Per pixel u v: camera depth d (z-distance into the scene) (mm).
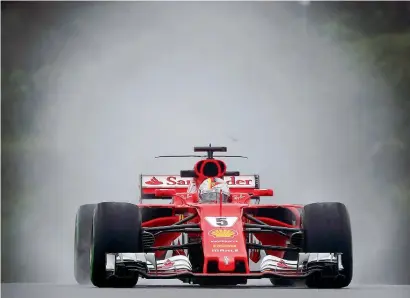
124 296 28422
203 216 34469
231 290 31344
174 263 33125
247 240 39344
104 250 32625
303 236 33812
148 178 44219
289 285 40188
